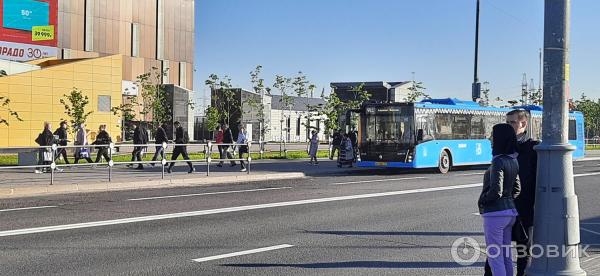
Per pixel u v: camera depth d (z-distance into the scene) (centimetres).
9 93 3700
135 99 5200
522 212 632
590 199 1526
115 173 2059
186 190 1672
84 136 2408
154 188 1741
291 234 962
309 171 2358
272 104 6725
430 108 2447
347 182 1983
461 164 2595
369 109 2448
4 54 4488
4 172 1980
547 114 575
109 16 6412
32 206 1288
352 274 706
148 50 6831
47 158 1738
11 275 673
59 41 5956
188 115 6041
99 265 728
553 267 563
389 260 785
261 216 1152
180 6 7194
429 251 845
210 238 916
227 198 1456
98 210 1221
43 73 3847
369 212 1227
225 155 2416
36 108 3819
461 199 1473
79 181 1748
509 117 697
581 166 3084
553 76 571
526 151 638
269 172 2244
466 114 2645
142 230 980
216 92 4922
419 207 1315
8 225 1020
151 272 698
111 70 4197
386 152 2397
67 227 1001
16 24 4566
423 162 2389
